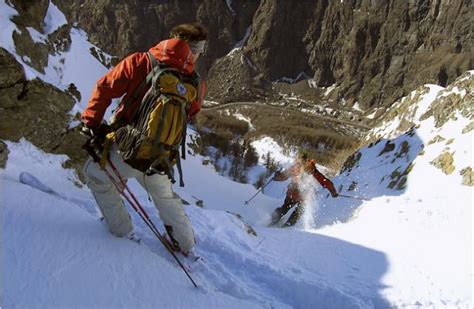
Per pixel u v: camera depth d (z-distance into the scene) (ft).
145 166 10.21
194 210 17.35
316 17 356.59
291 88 350.43
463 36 321.11
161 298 10.36
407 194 28.73
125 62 10.39
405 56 334.65
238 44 370.53
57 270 9.96
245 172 112.16
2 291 8.95
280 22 357.82
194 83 10.82
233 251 14.40
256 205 37.65
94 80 32.86
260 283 13.56
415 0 334.03
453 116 32.42
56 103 17.69
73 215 12.17
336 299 13.15
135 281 10.52
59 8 32.89
